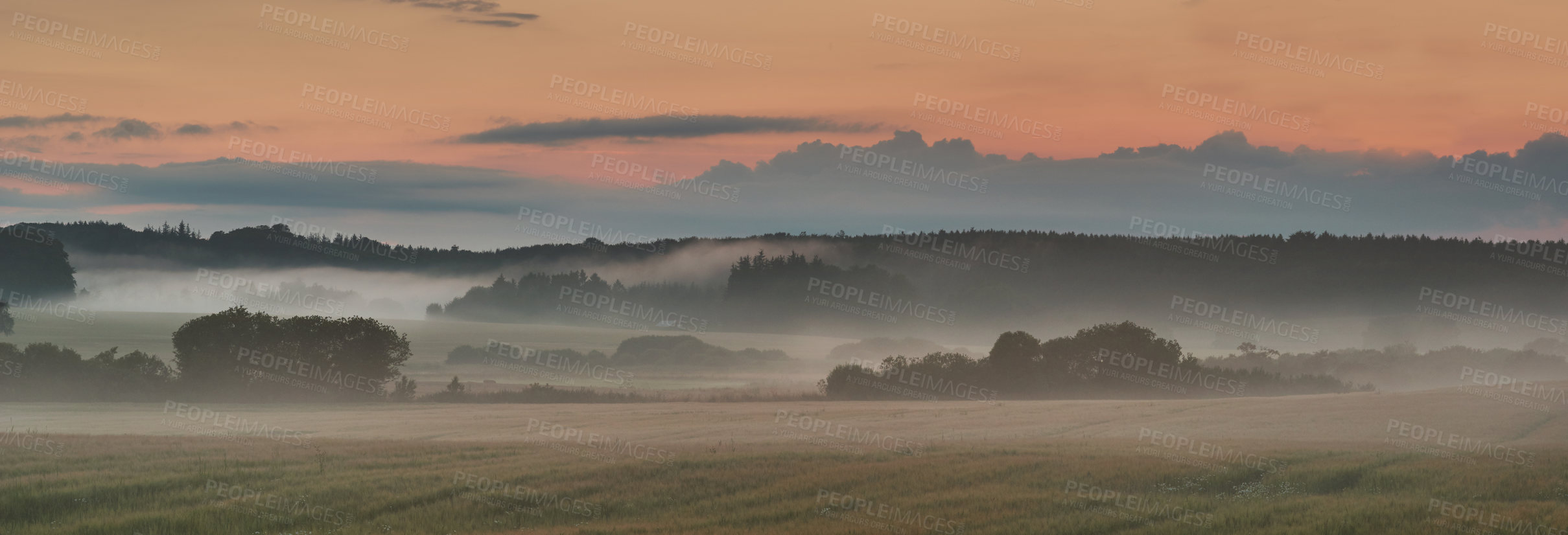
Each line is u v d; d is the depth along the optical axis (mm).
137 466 33375
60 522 26625
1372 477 31625
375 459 36156
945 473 33531
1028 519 27359
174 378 80875
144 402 76188
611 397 84938
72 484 29891
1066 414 62562
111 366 80688
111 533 25625
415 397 83125
